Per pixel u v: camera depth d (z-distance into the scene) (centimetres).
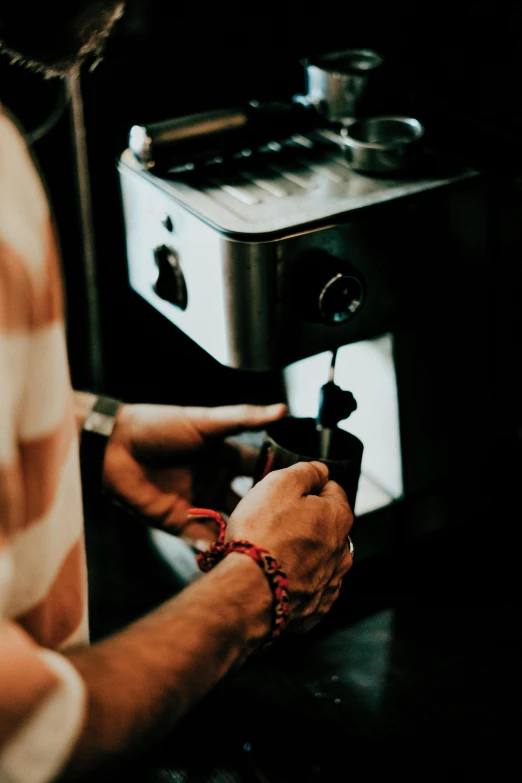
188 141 91
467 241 92
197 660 45
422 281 90
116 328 123
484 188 90
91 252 116
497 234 94
